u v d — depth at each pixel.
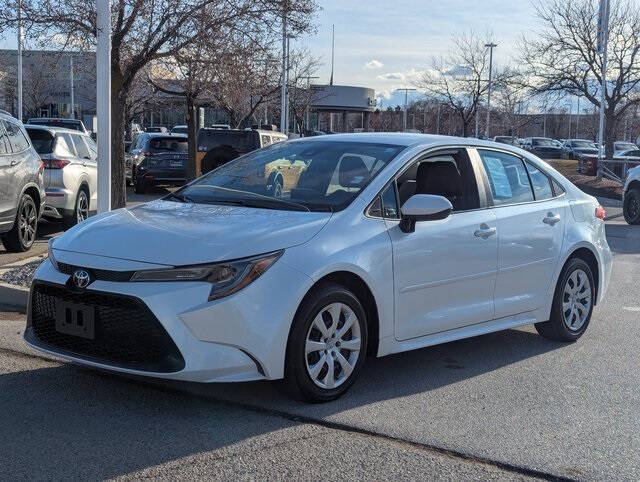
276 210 5.22
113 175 9.69
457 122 57.66
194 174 20.81
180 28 9.33
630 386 5.62
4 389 5.11
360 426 4.63
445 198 5.32
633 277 10.49
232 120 29.95
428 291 5.48
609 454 4.35
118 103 9.66
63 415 4.68
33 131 11.68
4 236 9.95
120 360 4.54
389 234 5.22
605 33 28.45
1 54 29.61
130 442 4.30
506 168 6.45
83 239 4.87
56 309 4.75
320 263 4.73
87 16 9.14
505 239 6.06
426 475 4.00
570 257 6.82
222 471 3.97
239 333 4.43
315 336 4.83
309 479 3.91
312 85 41.53
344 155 5.81
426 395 5.27
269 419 4.69
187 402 4.94
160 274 4.42
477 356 6.34
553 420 4.87
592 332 7.29
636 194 17.98
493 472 4.08
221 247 4.54
